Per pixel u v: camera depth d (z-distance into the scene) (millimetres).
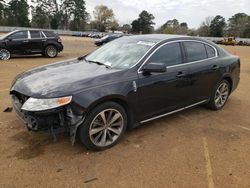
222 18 92562
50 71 4414
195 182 3387
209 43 5680
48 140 4266
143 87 4309
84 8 100188
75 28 99938
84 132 3805
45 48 15203
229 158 3963
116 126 4199
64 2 96812
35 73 4422
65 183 3291
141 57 4457
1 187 3193
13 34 14211
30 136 4375
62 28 97562
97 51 5379
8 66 11531
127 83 4117
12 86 4371
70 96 3623
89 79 3926
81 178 3389
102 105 3898
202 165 3758
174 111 5008
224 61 5805
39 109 3539
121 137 4305
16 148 4016
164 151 4094
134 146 4207
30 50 14711
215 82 5645
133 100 4223
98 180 3365
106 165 3678
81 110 3672
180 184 3342
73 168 3586
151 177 3459
